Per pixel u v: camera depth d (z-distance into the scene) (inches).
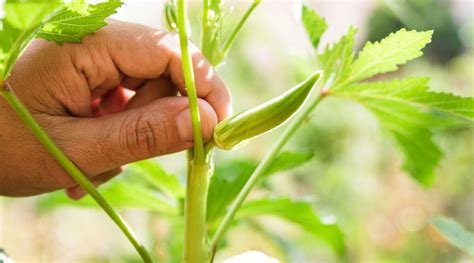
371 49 19.6
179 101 18.8
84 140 19.0
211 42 19.4
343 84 20.6
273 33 53.9
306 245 40.2
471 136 62.1
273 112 17.2
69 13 17.4
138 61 19.5
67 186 20.3
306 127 60.6
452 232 24.3
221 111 19.4
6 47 16.6
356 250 54.2
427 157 23.6
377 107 22.1
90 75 19.5
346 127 61.1
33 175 19.9
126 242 39.6
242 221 29.3
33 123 17.3
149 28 19.8
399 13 32.7
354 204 57.7
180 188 23.8
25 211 50.9
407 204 57.9
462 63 79.3
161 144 18.8
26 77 19.3
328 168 60.0
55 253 47.5
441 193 59.8
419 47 19.0
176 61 19.6
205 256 18.4
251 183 19.5
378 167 60.6
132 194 24.2
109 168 19.4
